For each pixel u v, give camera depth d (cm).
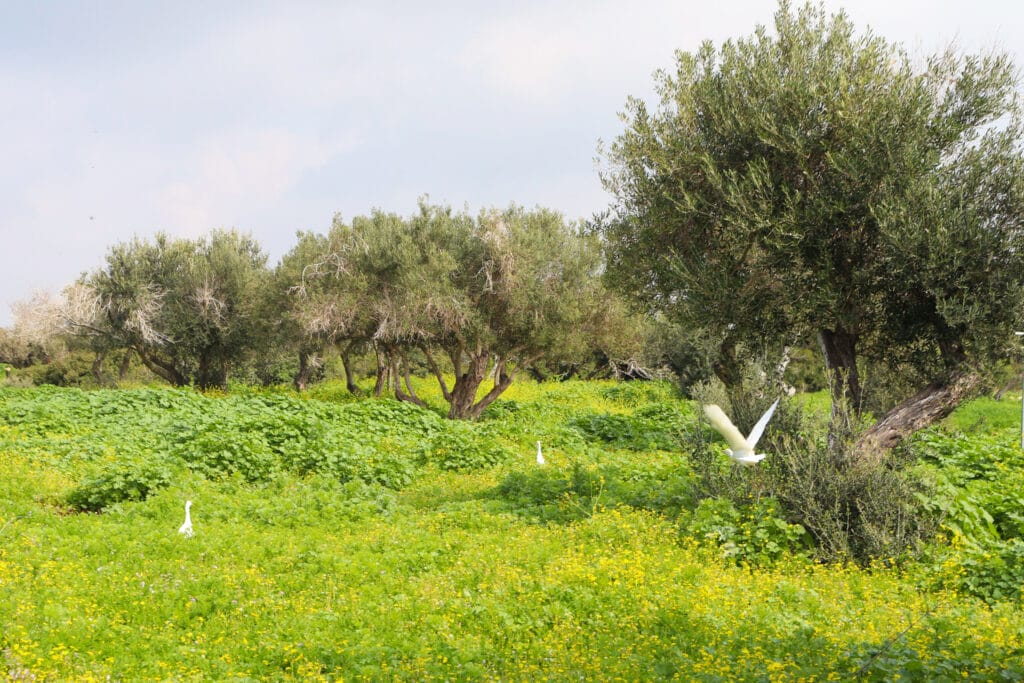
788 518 1228
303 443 1856
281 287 3391
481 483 1733
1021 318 1184
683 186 1444
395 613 889
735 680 689
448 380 4381
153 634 830
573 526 1265
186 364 4256
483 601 921
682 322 1488
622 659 766
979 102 1289
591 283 2908
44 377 4919
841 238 1314
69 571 985
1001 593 1058
